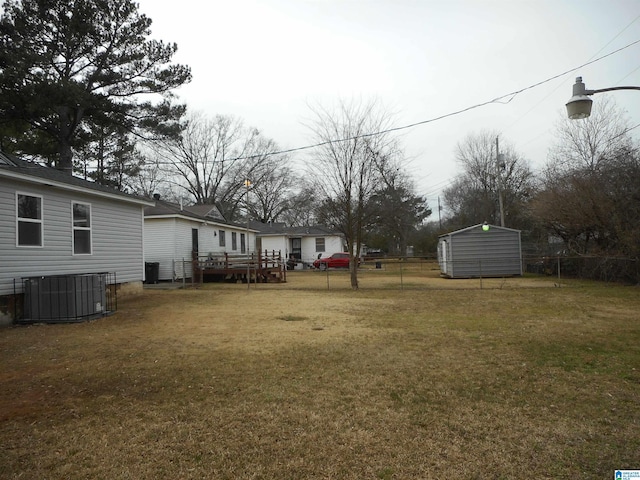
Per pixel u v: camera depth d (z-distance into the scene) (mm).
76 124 20172
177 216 19766
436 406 4184
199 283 19531
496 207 36031
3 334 7816
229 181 43188
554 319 8852
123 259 13219
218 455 3270
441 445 3391
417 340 6988
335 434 3604
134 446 3422
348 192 16094
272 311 10367
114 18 20250
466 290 14984
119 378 5129
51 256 10266
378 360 5805
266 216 48562
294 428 3725
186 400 4406
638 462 3096
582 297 12453
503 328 7938
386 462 3145
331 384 4852
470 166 39250
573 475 2934
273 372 5309
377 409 4125
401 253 44656
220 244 25812
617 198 16500
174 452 3320
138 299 12938
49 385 4914
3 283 8945
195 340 7113
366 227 21016
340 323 8641
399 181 22062
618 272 16469
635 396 4387
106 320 9203
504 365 5512
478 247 21031
